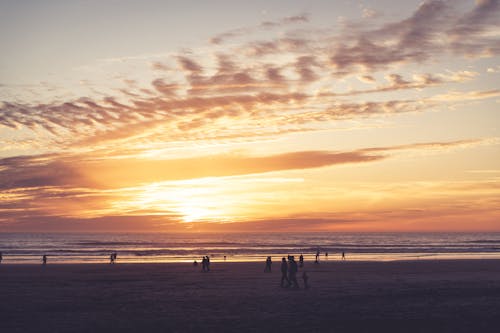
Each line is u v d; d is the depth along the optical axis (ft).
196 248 371.56
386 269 140.97
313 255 255.91
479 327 51.08
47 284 101.14
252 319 56.24
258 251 318.86
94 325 53.21
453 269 139.74
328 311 61.82
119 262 193.16
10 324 53.93
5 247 376.07
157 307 66.64
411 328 50.60
